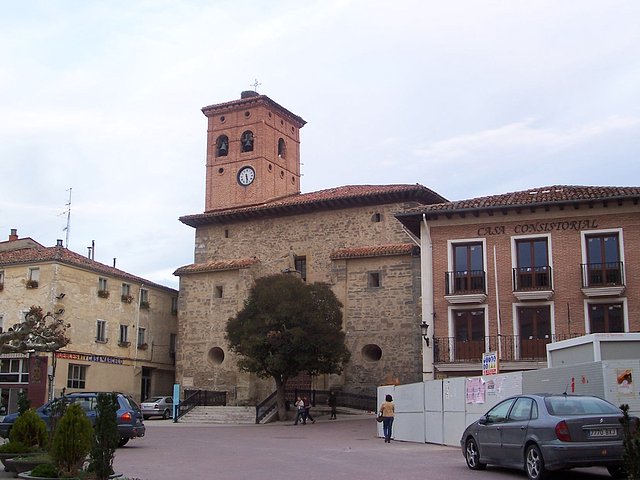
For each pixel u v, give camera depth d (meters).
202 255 51.72
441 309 34.34
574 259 33.00
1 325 47.03
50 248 49.81
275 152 56.69
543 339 32.97
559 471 16.19
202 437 28.59
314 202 47.16
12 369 45.69
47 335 22.78
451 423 24.22
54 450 15.02
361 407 42.47
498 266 33.94
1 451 17.58
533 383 20.62
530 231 33.84
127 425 23.53
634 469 9.90
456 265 34.75
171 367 55.62
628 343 22.00
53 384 44.44
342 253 45.16
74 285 47.59
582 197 32.69
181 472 16.56
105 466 13.70
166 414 45.31
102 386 48.62
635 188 33.41
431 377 33.69
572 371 19.11
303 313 38.91
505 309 33.50
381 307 43.62
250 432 31.59
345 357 40.12
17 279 47.34
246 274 47.44
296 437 28.47
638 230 32.44
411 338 42.34
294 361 38.59
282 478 15.17
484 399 22.56
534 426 14.48
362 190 48.38
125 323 51.59
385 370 42.69
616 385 17.77
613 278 32.41
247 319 40.12
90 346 48.12
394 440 27.44
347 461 18.72
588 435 13.81
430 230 35.22
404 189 44.72
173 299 56.88
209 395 46.03
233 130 56.62
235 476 15.63
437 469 16.84
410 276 43.19
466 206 34.12
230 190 55.75
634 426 10.59
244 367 39.38
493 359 23.66
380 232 45.75
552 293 32.88
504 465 15.59
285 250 48.59
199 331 48.78
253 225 50.25
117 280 51.31
